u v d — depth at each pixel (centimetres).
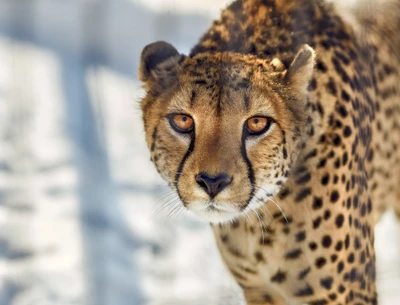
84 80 1959
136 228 1431
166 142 784
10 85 1880
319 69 842
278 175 793
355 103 874
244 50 823
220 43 838
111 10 2158
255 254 881
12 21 2102
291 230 852
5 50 1991
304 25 855
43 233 1367
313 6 876
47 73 1934
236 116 755
